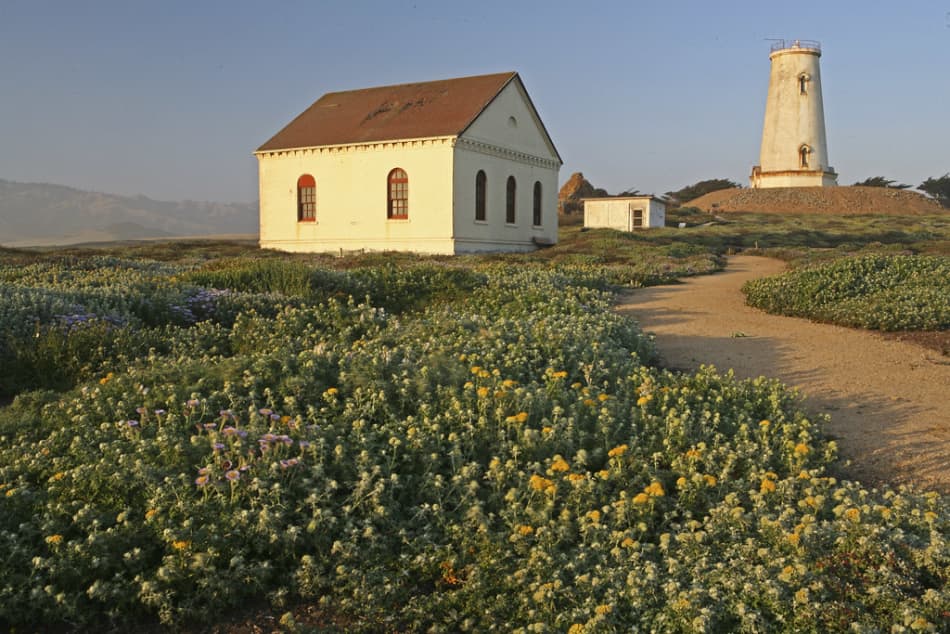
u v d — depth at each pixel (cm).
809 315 1560
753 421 785
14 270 2033
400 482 605
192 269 2184
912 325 1364
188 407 709
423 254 3534
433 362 851
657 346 1290
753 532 543
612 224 5844
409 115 3869
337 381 787
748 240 4997
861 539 488
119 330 1138
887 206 8400
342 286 1762
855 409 906
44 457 629
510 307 1529
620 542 535
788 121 8700
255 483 550
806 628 433
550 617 471
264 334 1208
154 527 525
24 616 467
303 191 3947
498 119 3894
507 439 685
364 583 503
